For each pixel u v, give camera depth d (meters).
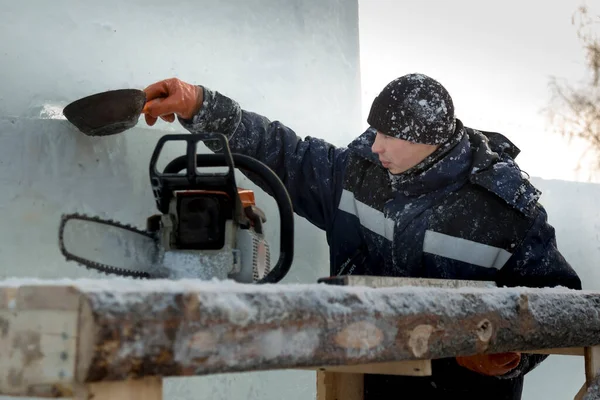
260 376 2.26
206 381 2.14
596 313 1.54
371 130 2.12
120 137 2.03
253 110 2.33
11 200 1.83
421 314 1.11
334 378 1.83
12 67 1.92
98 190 1.97
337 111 2.52
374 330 1.03
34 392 0.79
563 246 2.98
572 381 2.99
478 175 1.94
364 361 1.02
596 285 3.02
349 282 1.11
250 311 0.88
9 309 0.81
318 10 2.50
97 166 1.97
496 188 1.94
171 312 0.80
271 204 2.30
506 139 2.16
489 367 1.75
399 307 1.08
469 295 1.23
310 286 1.00
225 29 2.30
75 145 1.94
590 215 3.05
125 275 1.38
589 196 3.06
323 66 2.50
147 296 0.79
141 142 2.07
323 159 2.14
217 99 1.98
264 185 2.08
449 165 1.95
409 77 1.92
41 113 1.94
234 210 1.42
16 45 1.94
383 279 1.20
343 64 2.55
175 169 1.54
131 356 0.77
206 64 2.25
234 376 2.20
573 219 3.01
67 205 1.91
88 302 0.75
